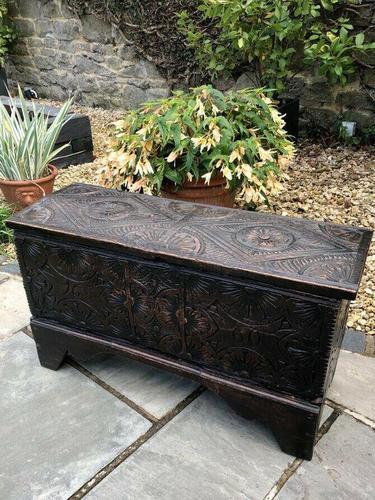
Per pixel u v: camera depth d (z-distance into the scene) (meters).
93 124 4.46
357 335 1.68
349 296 1.00
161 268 1.22
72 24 4.85
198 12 3.83
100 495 1.16
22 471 1.23
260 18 2.91
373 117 3.33
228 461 1.24
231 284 1.14
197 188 2.16
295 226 1.33
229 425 1.35
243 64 3.59
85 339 1.47
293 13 3.00
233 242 1.23
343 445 1.27
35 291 1.50
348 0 3.00
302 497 1.14
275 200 2.71
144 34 4.31
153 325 1.33
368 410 1.37
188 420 1.37
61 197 1.57
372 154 3.24
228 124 2.06
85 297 1.41
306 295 1.06
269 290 1.10
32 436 1.33
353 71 3.05
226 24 2.99
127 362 1.62
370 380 1.48
